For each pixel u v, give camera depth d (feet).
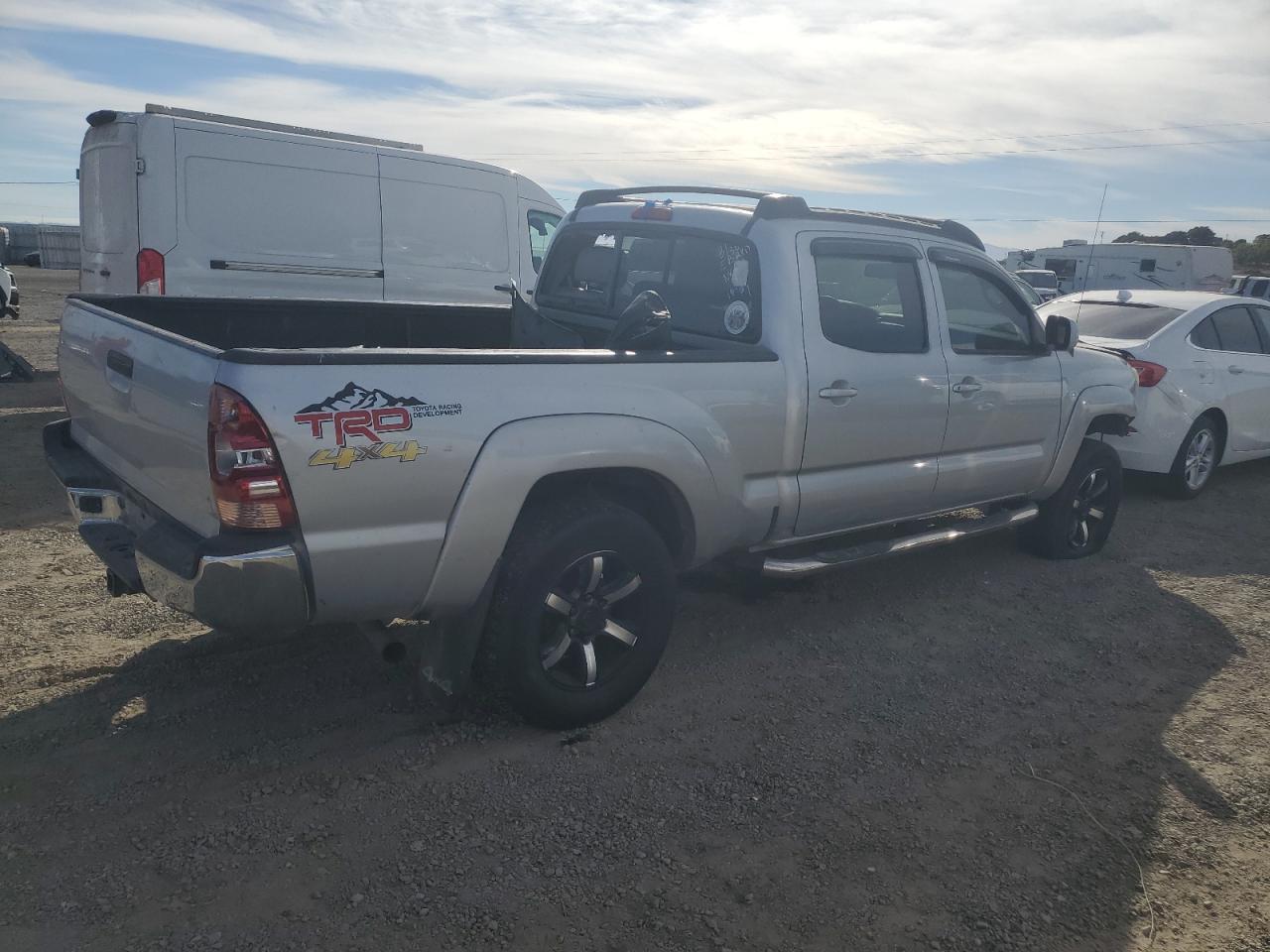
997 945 9.04
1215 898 9.94
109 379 11.67
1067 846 10.62
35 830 9.71
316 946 8.43
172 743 11.46
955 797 11.43
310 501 9.56
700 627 15.84
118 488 12.00
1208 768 12.44
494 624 11.30
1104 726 13.39
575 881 9.50
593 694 12.24
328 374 9.65
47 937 8.32
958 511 17.58
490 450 10.59
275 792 10.59
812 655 15.05
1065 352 18.90
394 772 11.14
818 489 14.37
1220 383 25.94
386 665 13.65
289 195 27.50
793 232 14.12
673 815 10.68
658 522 13.29
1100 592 18.60
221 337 14.82
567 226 17.25
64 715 11.91
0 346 36.78
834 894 9.57
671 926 8.98
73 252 138.31
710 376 12.72
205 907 8.80
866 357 14.64
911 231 15.94
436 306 16.66
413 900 9.06
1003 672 14.89
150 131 25.66
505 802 10.69
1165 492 26.30
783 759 12.00
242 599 9.46
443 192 30.14
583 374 11.50
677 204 15.40
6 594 15.51
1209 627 17.19
